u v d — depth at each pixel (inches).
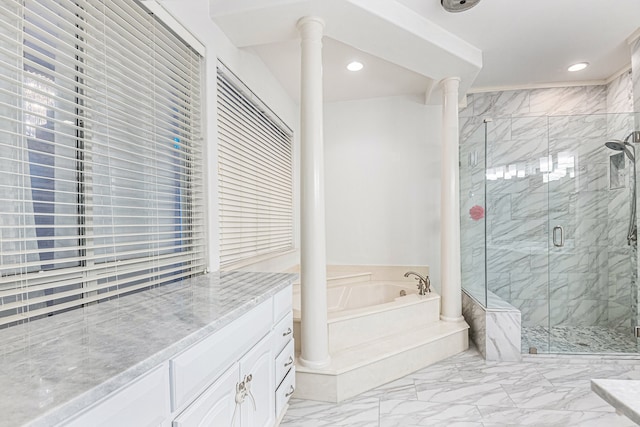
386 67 117.3
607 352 104.3
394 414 74.5
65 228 46.6
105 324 38.9
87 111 47.7
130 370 27.4
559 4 84.4
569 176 121.3
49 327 37.8
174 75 65.4
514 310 103.4
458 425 70.3
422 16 88.7
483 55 112.7
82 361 28.7
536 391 84.0
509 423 70.9
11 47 39.0
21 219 40.3
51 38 40.3
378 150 149.0
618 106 128.9
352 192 151.1
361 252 150.2
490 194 121.8
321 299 81.7
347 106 151.3
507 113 144.4
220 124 82.9
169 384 33.2
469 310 122.0
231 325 45.1
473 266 128.0
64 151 46.3
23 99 36.7
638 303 110.0
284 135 141.3
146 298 51.7
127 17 53.1
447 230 120.1
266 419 57.6
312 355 81.6
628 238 114.7
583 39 102.5
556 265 122.5
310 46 77.9
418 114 145.6
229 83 89.1
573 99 139.5
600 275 121.3
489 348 104.0
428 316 116.6
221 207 84.3
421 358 98.3
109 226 49.2
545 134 121.0
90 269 46.4
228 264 88.0
